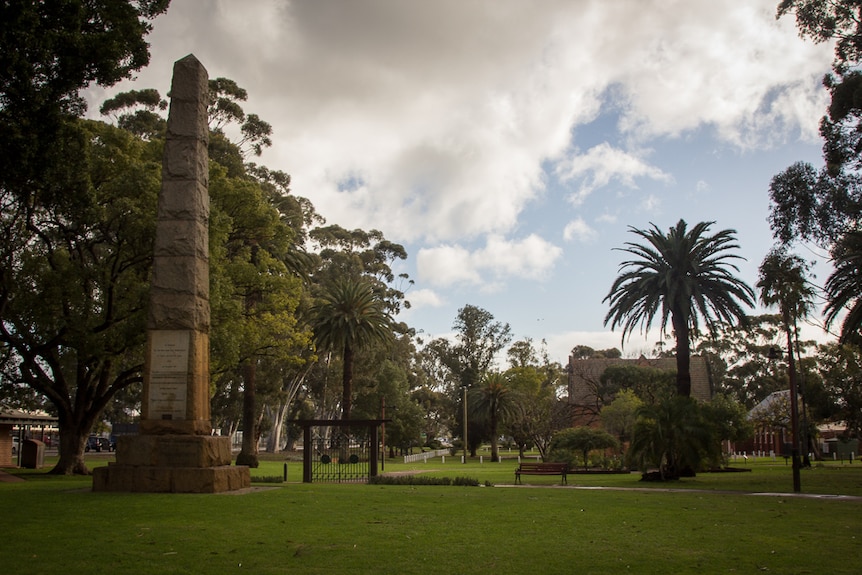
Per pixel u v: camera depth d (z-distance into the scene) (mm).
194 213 21422
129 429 92250
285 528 13625
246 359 40094
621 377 76812
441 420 115000
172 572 9656
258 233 39469
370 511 16609
